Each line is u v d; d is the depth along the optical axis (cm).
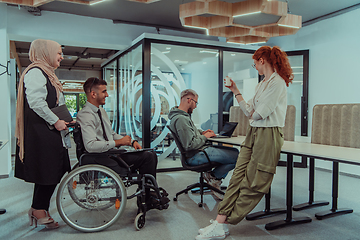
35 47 212
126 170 219
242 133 365
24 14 465
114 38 529
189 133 261
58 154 207
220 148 291
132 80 518
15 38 480
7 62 416
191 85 474
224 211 196
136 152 233
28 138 201
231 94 504
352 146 227
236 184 201
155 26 555
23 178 204
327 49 473
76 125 210
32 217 217
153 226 222
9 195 310
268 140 189
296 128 522
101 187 211
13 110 598
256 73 523
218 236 195
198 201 288
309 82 509
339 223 230
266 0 284
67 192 207
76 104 1462
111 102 698
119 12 488
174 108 279
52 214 249
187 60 470
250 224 226
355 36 428
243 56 511
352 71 433
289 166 224
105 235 204
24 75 205
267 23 338
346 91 443
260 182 190
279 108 192
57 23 486
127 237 200
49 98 210
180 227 220
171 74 460
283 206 271
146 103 443
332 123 245
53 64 218
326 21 474
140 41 464
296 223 227
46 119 199
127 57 557
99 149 213
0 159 403
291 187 224
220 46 491
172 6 460
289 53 521
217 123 493
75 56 825
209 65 485
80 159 212
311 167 272
